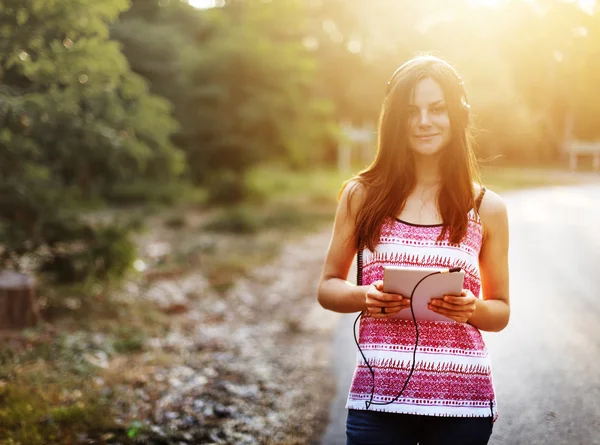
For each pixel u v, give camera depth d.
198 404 4.34
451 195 1.89
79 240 7.26
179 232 13.83
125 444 3.67
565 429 3.39
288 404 4.34
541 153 14.44
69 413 3.92
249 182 20.03
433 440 1.89
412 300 1.78
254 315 7.10
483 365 1.88
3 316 5.96
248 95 16.84
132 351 5.60
